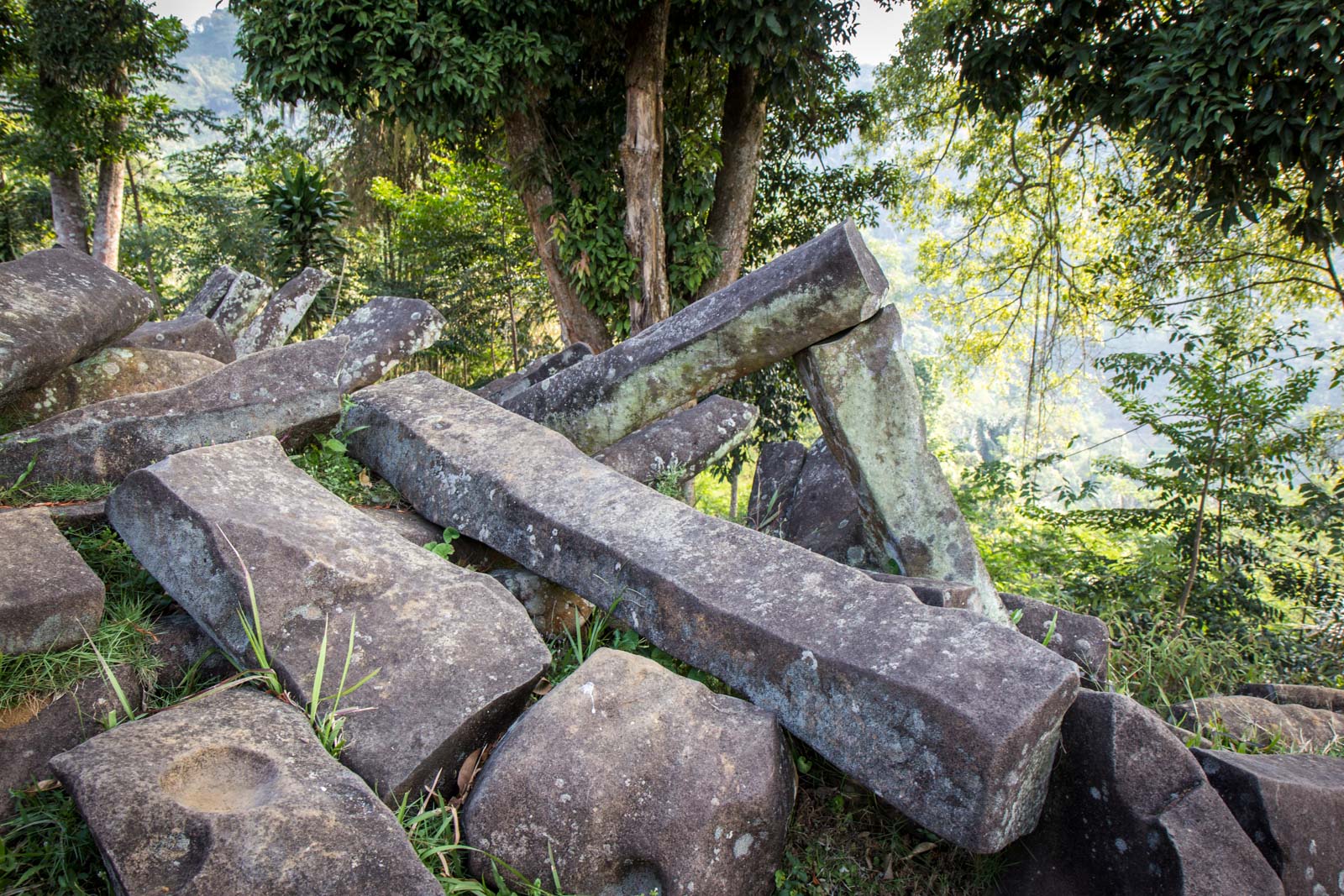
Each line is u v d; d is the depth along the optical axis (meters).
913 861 2.44
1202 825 2.09
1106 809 2.19
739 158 10.53
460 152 10.66
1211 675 4.13
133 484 2.46
